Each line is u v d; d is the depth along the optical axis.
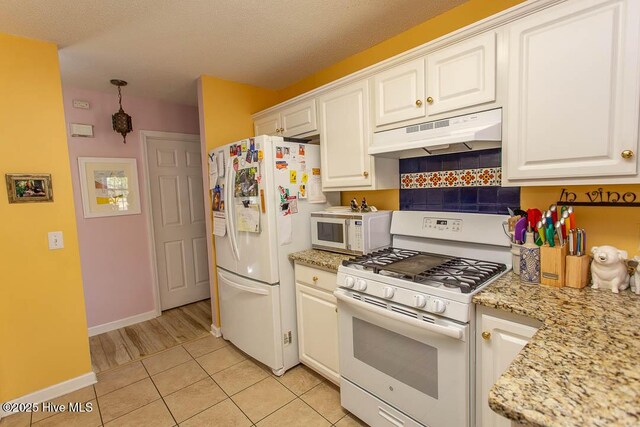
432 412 1.35
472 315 1.24
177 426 1.75
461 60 1.46
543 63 1.22
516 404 0.61
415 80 1.64
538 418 0.57
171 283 3.48
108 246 3.03
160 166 3.36
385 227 2.02
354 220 1.93
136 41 2.03
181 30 1.92
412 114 1.67
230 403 1.92
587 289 1.25
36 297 1.97
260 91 2.99
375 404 1.59
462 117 1.48
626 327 0.93
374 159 1.90
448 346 1.27
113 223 3.05
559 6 1.17
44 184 1.97
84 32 1.89
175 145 3.46
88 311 2.93
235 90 2.82
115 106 3.04
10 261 1.89
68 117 2.80
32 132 1.94
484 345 1.23
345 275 1.65
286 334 2.19
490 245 1.61
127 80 2.70
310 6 1.73
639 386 0.65
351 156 2.02
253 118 2.88
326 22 1.90
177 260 3.52
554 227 1.31
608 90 1.08
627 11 1.03
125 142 3.09
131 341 2.78
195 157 3.61
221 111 2.74
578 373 0.70
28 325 1.95
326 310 1.94
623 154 1.07
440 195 1.93
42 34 1.89
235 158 2.25
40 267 1.98
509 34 1.30
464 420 1.25
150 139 3.28
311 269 2.00
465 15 1.76
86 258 2.91
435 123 1.56
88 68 2.42
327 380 2.12
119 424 1.77
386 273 1.51
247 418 1.79
